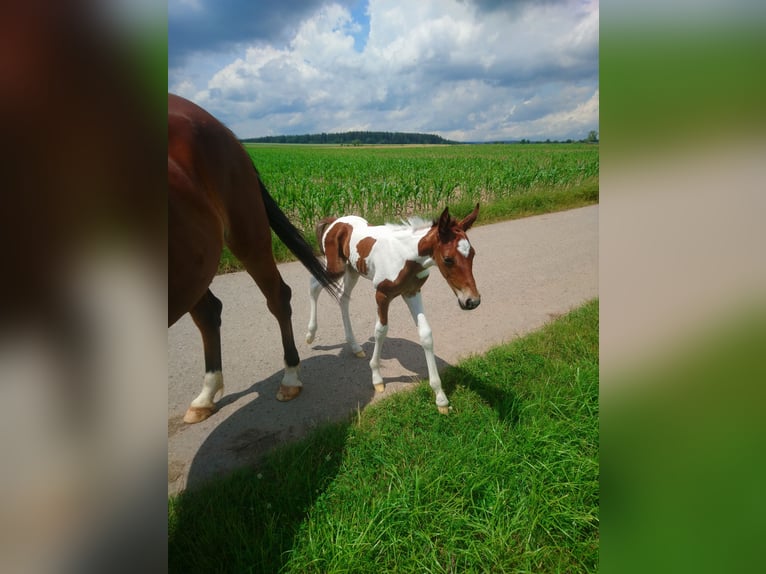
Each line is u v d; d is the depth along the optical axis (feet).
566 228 30.30
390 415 10.20
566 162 60.90
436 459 8.60
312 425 10.31
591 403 10.04
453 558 6.88
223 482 8.25
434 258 9.33
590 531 7.29
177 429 10.19
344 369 12.78
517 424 9.60
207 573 6.68
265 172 48.21
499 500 7.62
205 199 7.73
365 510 7.58
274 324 15.65
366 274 11.27
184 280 6.99
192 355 13.50
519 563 6.75
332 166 56.65
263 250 10.27
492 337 14.57
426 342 10.05
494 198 42.14
